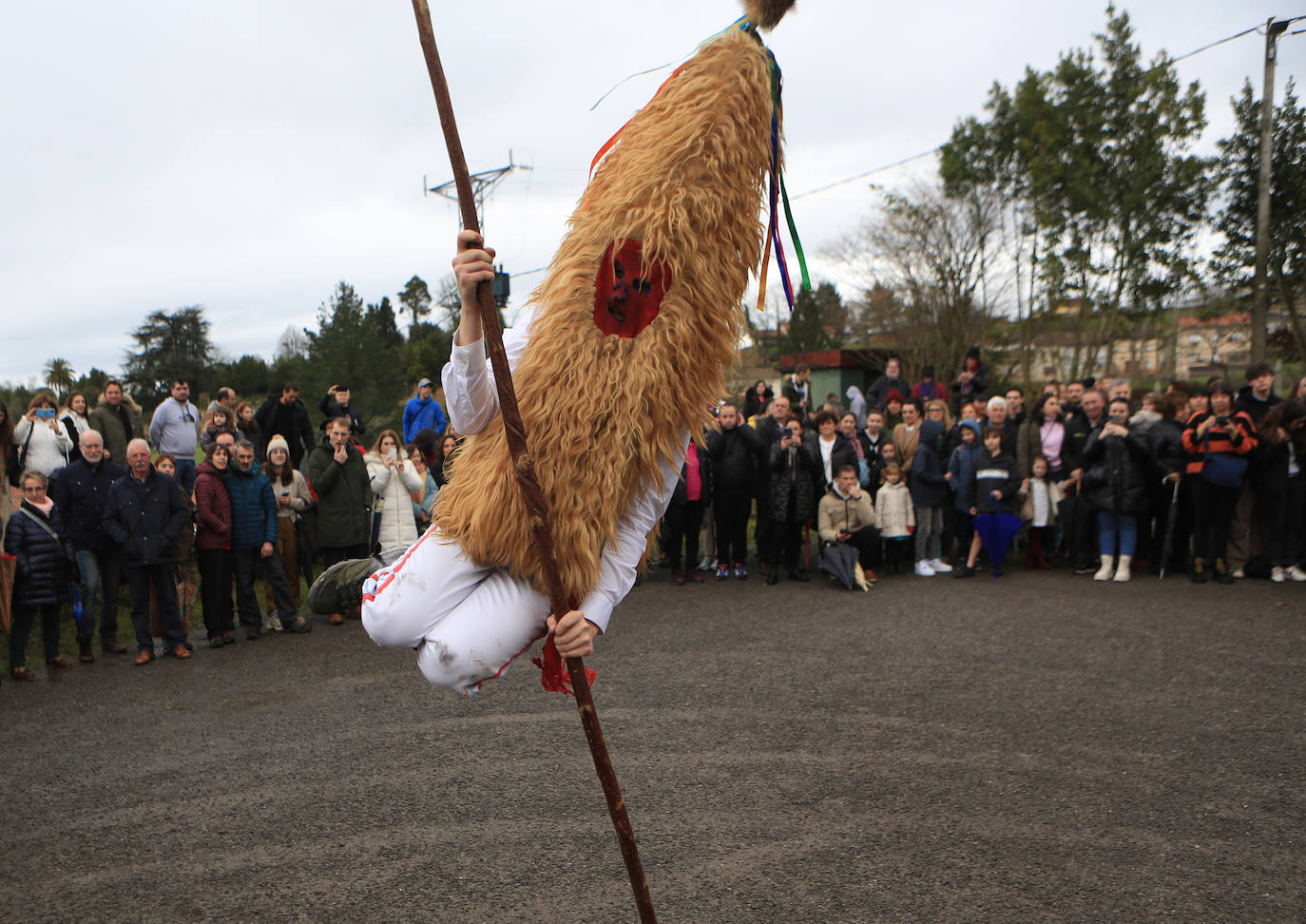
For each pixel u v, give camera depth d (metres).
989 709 4.97
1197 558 8.09
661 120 2.13
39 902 3.23
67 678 6.13
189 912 3.13
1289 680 5.36
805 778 4.11
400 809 3.90
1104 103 19.12
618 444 2.09
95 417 8.45
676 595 8.11
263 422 9.90
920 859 3.36
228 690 5.73
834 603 7.67
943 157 23.14
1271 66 14.88
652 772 4.22
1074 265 19.70
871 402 11.89
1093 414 8.40
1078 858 3.36
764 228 2.23
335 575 2.72
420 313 53.88
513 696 5.42
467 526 2.16
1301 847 3.43
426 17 1.90
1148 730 4.62
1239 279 16.33
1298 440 7.89
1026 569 8.91
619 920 2.99
